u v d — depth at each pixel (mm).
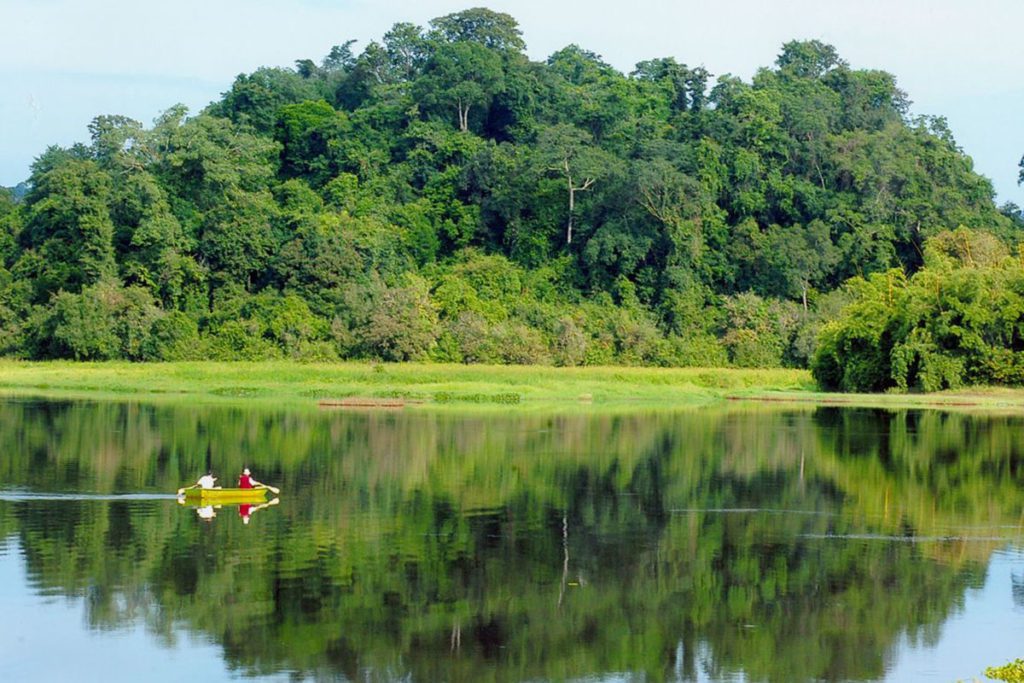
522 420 79125
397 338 125500
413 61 190500
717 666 28078
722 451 61625
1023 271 103812
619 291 144500
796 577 35188
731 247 148125
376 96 177250
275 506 44531
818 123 161250
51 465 53312
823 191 155000
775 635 30172
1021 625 30922
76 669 27047
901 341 103250
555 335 132125
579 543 39094
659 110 179250
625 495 47844
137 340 124000
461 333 128500
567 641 29562
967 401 94188
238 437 65188
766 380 118188
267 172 150500
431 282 140250
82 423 70875
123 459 55531
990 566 36438
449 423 76062
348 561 36250
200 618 30656
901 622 31141
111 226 134750
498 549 38125
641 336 135375
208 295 136500
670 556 37469
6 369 114000
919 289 103500
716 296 146125
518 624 30781
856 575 35375
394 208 149750
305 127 167000
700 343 138250
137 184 137625
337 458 57406
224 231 135250
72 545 37531
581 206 149250
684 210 144750
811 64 196000
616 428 73812
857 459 58531
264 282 137750
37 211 136750
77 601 31922
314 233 134500
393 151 165375
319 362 121812
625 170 145625
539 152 149625
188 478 50344
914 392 103312
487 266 142125
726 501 46656
